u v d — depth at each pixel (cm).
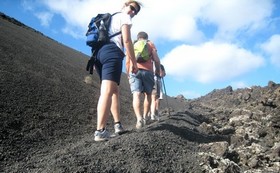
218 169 229
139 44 345
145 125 359
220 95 1342
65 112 385
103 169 204
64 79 576
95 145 249
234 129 443
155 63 397
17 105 337
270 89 966
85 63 1050
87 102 481
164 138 274
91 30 262
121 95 732
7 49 585
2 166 213
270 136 396
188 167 231
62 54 997
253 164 261
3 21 1179
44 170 200
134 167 212
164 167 223
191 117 558
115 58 255
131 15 271
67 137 305
